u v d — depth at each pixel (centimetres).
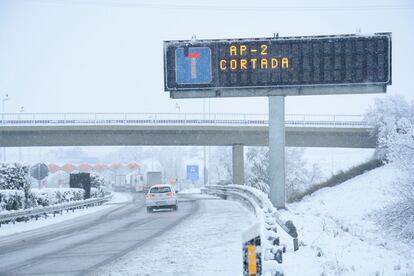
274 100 2706
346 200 3309
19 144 5300
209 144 5516
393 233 2145
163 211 3194
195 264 1195
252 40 2712
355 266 1023
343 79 2667
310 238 1400
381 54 2670
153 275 1085
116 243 1648
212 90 2730
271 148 2692
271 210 1727
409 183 2234
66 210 3553
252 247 616
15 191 2689
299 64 2686
